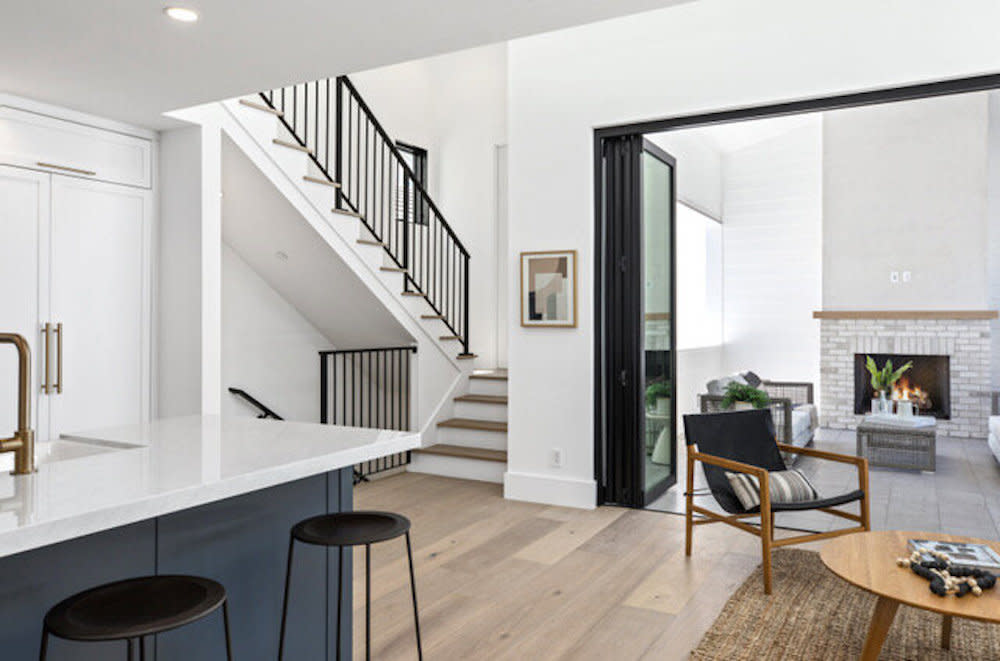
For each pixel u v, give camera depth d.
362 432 2.40
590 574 3.43
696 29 4.25
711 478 3.68
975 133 7.28
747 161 8.84
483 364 7.24
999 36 3.49
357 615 2.94
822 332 7.87
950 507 4.66
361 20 2.51
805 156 8.48
